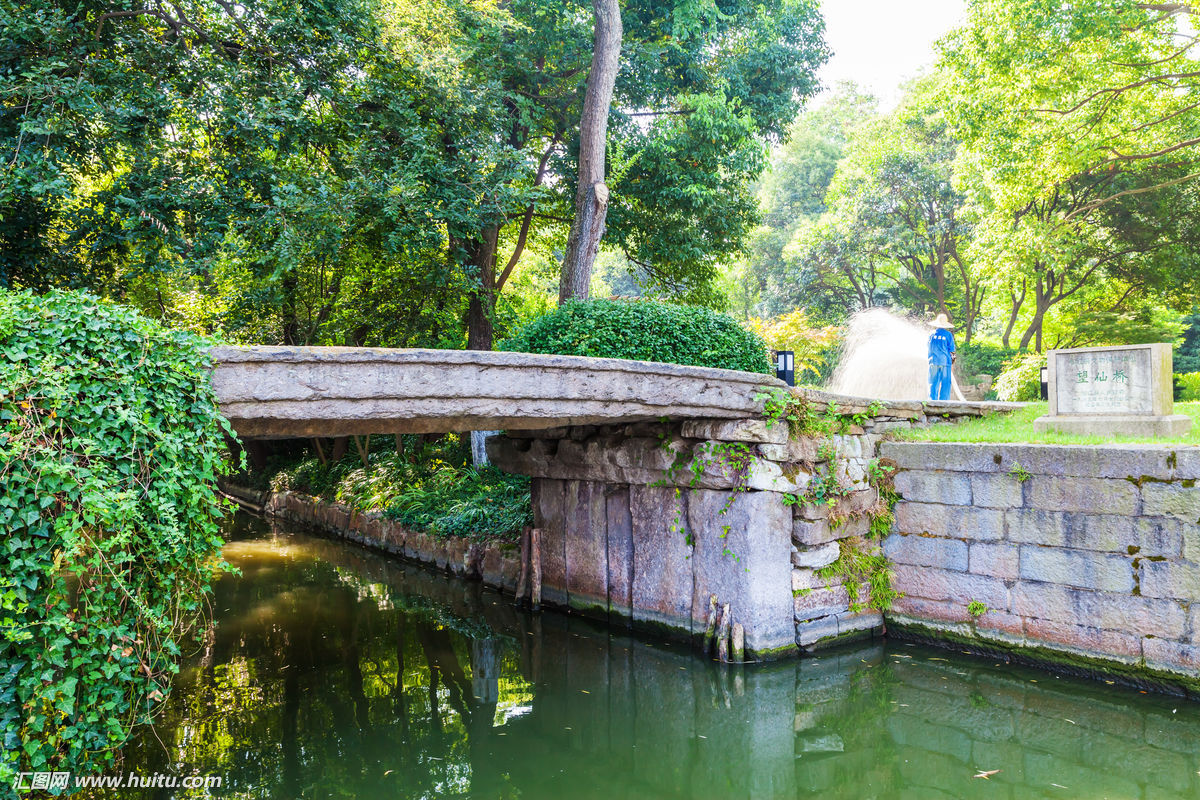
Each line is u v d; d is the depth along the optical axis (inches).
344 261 467.2
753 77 553.9
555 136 511.2
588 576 292.0
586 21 479.8
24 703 115.6
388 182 352.2
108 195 309.0
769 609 233.8
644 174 502.6
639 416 214.8
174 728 199.2
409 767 177.8
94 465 120.1
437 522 406.9
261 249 343.3
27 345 118.8
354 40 346.6
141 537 126.6
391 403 162.4
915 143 1006.4
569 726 202.8
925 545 245.3
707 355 260.1
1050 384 254.4
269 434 175.3
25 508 114.0
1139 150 618.2
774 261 1334.9
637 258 547.8
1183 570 191.2
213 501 136.8
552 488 309.9
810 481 240.5
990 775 166.2
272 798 159.6
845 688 216.1
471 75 421.7
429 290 496.7
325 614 315.6
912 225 1031.0
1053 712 193.6
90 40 295.6
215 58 325.4
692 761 181.3
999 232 669.3
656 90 503.8
